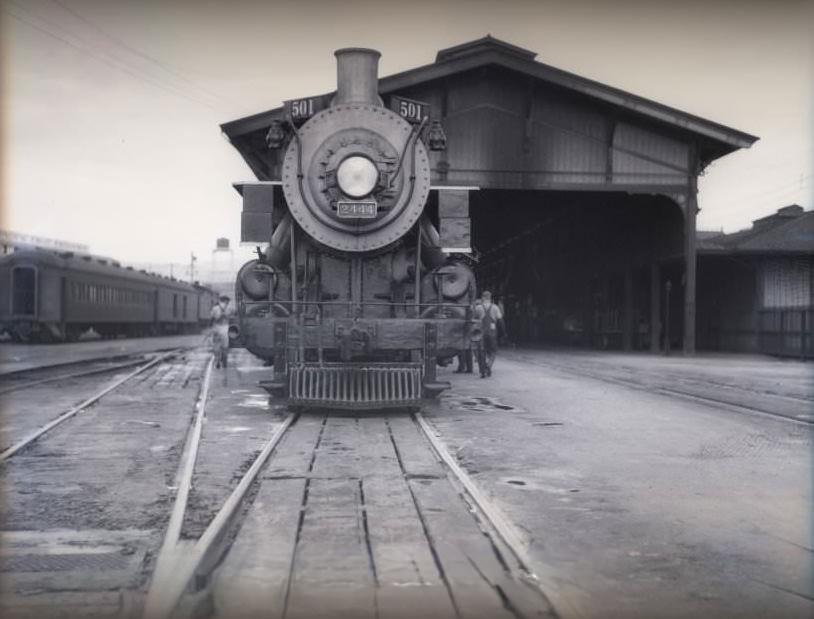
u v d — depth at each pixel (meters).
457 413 11.72
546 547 5.07
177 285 56.56
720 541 5.23
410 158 11.62
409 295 12.03
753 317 31.08
